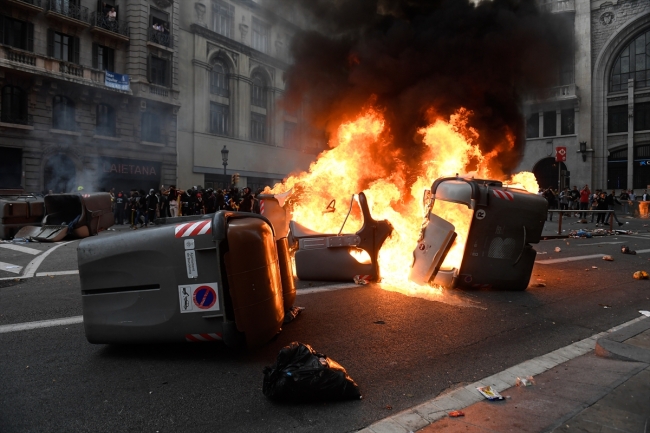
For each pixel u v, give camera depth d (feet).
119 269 13.01
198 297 12.56
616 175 111.86
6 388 10.99
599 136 112.37
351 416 9.75
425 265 22.47
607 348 13.30
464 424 9.18
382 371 12.26
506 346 14.52
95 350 13.66
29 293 21.34
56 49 79.61
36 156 76.59
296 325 16.30
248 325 12.69
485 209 21.30
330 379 10.38
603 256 34.68
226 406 10.17
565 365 12.74
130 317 13.00
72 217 49.16
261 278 13.23
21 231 46.26
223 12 103.86
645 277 25.84
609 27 109.91
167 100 92.99
